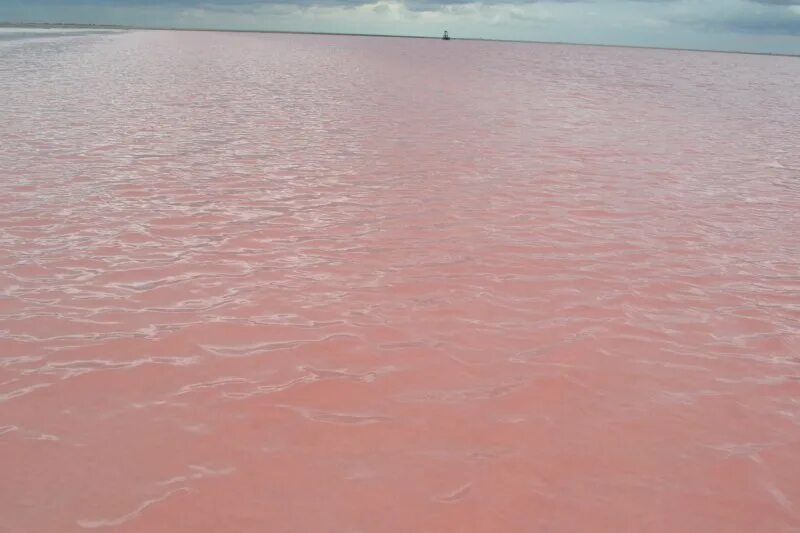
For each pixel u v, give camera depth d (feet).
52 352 12.00
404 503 8.39
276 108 46.91
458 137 36.09
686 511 8.53
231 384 11.12
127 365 11.63
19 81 58.49
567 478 9.05
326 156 30.14
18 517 7.92
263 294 14.83
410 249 18.06
